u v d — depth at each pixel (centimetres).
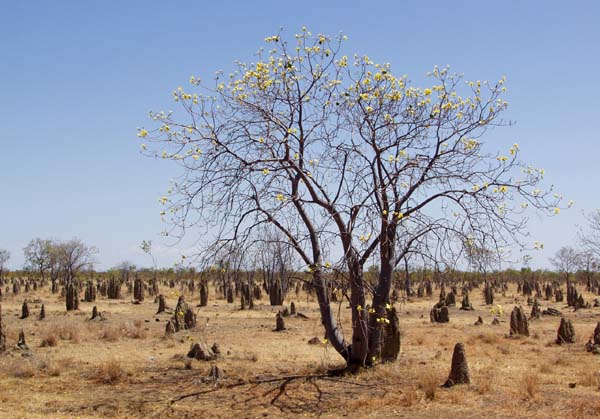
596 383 1427
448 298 4794
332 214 1324
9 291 6694
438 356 1916
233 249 1266
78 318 3503
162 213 1223
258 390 1451
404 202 1422
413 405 1255
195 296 5453
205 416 1246
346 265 1296
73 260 8156
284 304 4700
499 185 1345
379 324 1575
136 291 5078
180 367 1766
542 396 1312
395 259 1546
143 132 1222
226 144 1384
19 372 1655
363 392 1389
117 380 1587
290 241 1374
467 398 1295
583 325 3180
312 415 1230
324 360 1881
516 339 2462
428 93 1412
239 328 2966
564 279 8969
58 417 1227
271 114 1466
